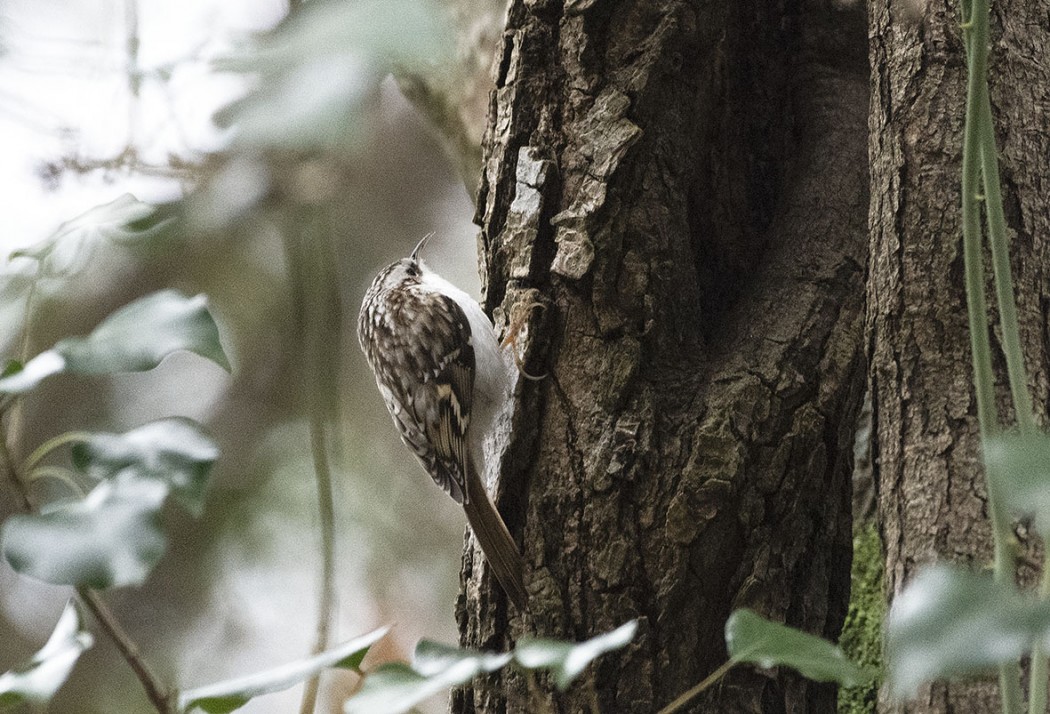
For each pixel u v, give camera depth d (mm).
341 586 11094
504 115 5973
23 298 3982
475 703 5664
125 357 2891
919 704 4254
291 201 5062
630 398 5551
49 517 2758
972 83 3426
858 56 6441
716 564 5312
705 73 6059
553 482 5582
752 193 6430
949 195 4770
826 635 5586
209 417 12117
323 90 1824
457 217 12328
